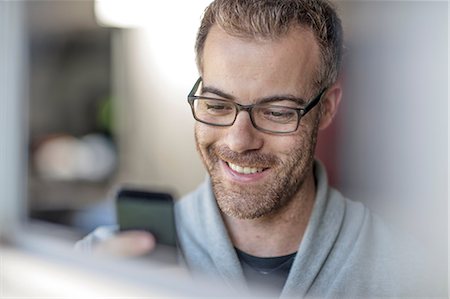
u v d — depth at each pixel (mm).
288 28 1065
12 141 1795
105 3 2986
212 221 1234
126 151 3838
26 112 1841
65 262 1435
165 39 3172
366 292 1197
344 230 1232
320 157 2275
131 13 2994
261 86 1067
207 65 1111
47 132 3895
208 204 1255
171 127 3488
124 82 3709
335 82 1207
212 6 1125
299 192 1200
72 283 1338
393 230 1301
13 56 1796
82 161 3846
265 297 1169
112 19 3109
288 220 1209
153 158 3635
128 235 1386
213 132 1117
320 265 1191
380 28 2037
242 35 1065
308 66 1095
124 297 1214
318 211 1198
